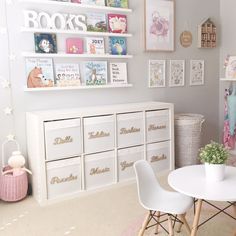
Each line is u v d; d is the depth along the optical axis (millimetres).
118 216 2686
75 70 3443
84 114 3111
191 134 3881
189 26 4359
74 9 3400
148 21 3912
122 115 3363
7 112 3139
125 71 3812
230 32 4578
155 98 4148
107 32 3596
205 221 2363
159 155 3680
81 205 2924
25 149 3266
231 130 4332
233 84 4582
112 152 3322
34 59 3215
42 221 2621
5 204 2971
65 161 3037
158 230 2436
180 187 1977
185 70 4398
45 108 3334
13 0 3061
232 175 2186
